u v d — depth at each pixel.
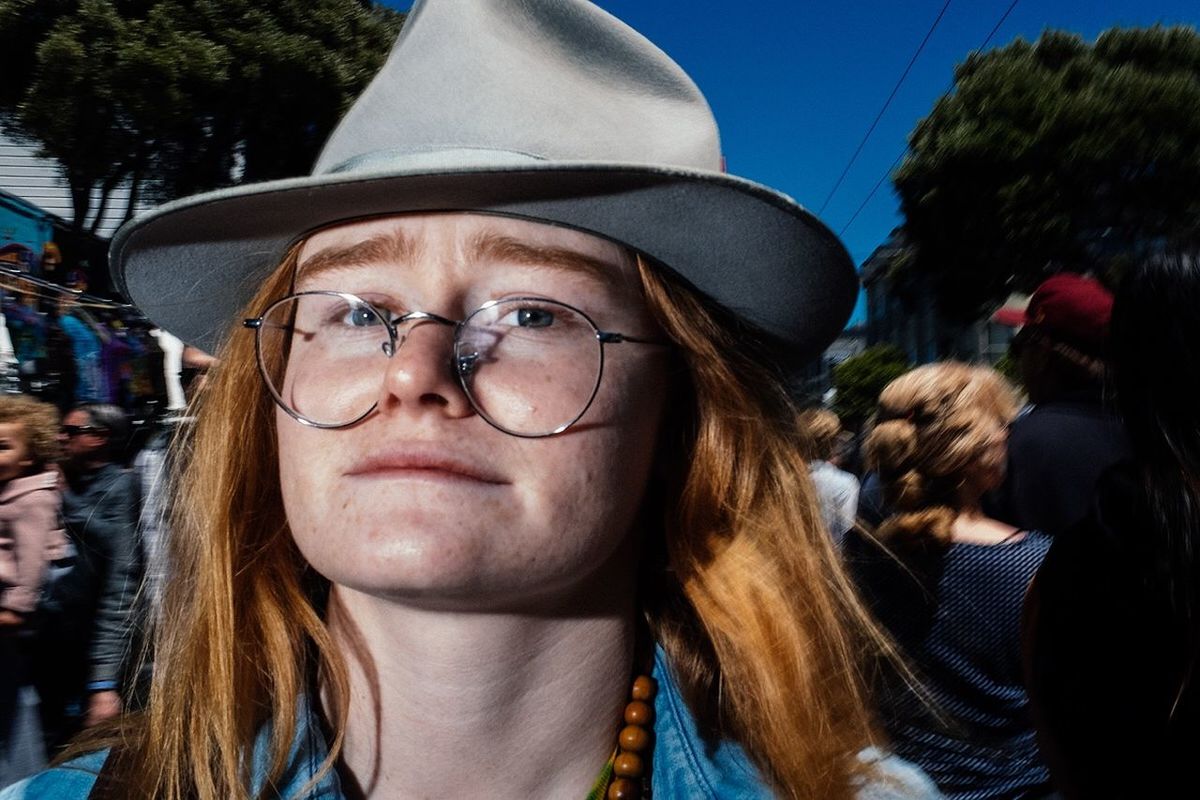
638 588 0.97
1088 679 1.24
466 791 0.81
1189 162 17.56
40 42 10.92
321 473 0.74
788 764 0.87
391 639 0.80
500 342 0.75
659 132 0.83
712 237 0.83
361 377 0.74
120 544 2.88
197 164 12.02
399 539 0.69
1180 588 1.12
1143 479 1.18
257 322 0.83
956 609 1.89
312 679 0.89
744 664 0.90
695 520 0.95
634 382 0.81
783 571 0.96
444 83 0.80
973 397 2.12
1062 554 1.33
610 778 0.86
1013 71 18.52
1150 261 1.18
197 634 0.90
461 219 0.77
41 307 5.27
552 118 0.79
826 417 4.01
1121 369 1.22
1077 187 18.06
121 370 5.68
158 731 0.88
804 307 0.95
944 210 19.20
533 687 0.80
